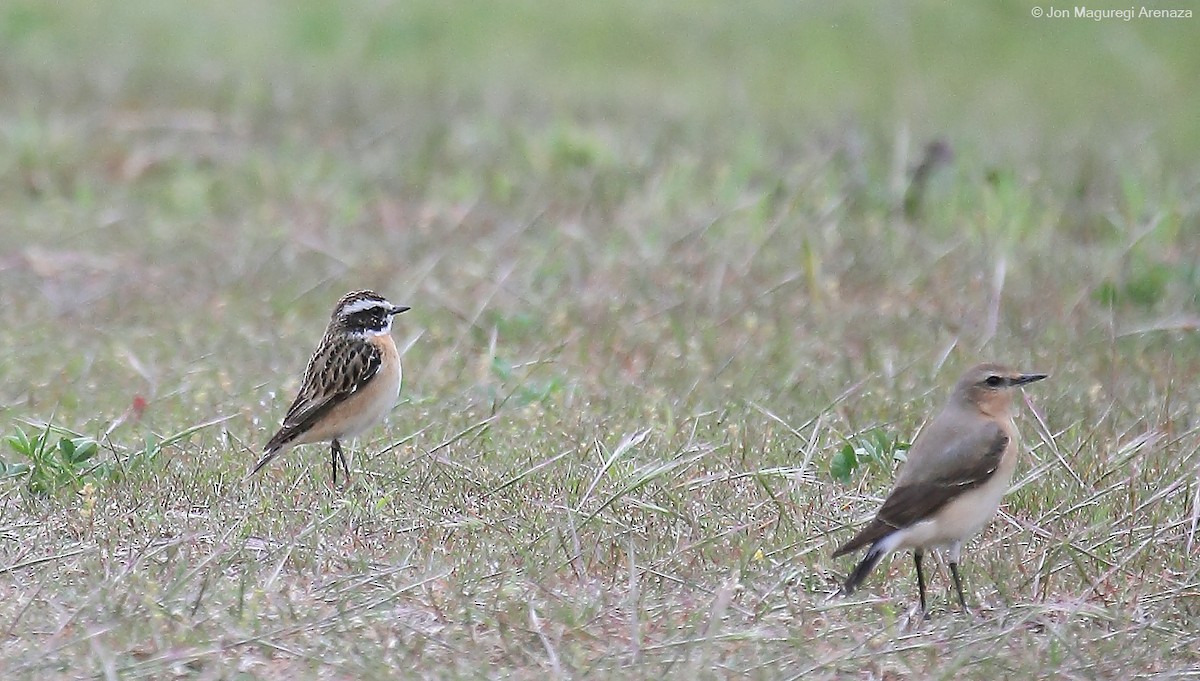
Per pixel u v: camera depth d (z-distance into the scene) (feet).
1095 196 66.69
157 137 76.28
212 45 96.58
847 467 39.42
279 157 73.61
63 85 83.20
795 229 61.98
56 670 28.45
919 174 65.87
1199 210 64.49
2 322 53.78
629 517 36.45
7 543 34.63
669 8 106.52
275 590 32.32
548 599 32.07
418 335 49.65
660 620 31.35
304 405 40.63
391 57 96.84
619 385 46.80
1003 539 35.73
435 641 30.01
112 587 31.68
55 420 43.52
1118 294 55.77
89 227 64.69
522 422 43.55
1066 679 29.25
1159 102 91.56
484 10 105.40
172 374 48.14
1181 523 35.40
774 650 30.22
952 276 57.82
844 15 104.17
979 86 94.07
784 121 81.97
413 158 73.56
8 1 100.37
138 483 38.19
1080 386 46.78
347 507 36.52
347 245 62.49
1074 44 101.14
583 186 68.69
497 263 59.26
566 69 94.73
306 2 106.32
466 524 35.70
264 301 56.18
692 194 67.51
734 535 35.17
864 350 50.62
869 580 33.94
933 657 29.81
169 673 28.55
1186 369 48.80
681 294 55.62
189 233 64.23
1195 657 30.68
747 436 41.78
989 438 32.60
